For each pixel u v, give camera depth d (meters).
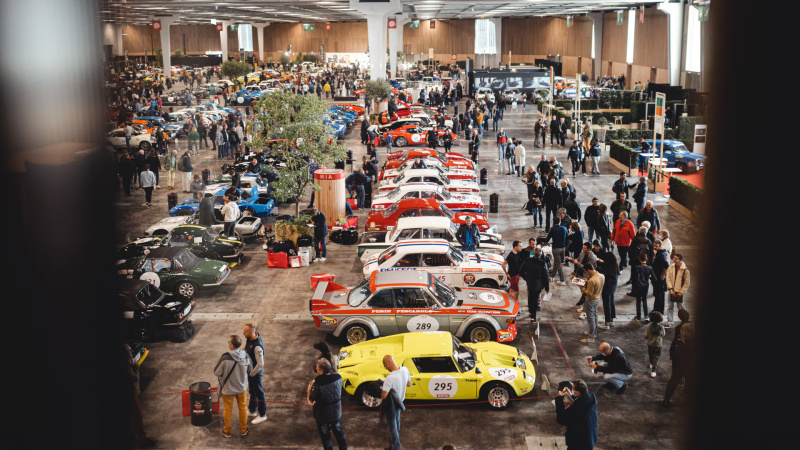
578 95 37.97
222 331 13.91
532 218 22.47
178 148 37.84
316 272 17.56
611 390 11.22
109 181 6.52
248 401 10.94
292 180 20.14
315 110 20.45
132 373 9.35
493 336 12.68
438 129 38.16
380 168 31.56
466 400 10.76
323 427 9.05
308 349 13.05
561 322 14.24
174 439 9.92
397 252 14.95
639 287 13.98
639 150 30.86
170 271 15.69
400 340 11.49
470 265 14.85
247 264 18.33
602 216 17.66
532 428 10.16
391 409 8.92
